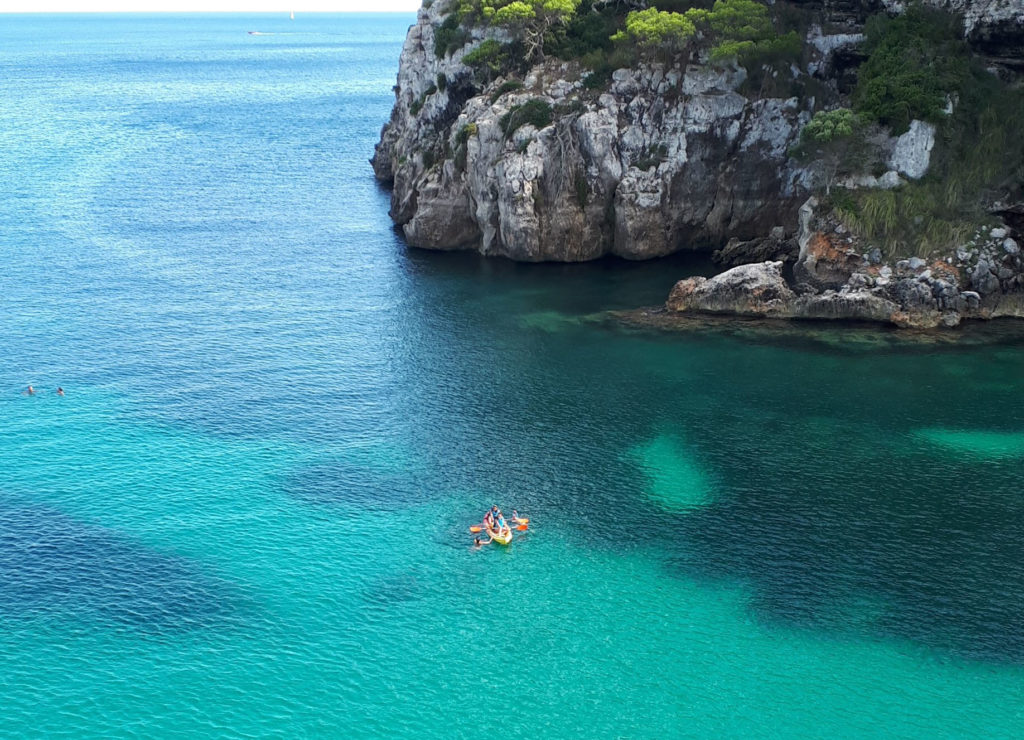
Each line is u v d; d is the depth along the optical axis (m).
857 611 64.12
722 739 54.78
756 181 131.88
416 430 87.19
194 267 133.00
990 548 70.06
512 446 84.44
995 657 60.25
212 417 89.25
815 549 70.25
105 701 56.81
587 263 131.88
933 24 120.00
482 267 132.00
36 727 54.88
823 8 131.75
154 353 103.19
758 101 129.38
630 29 130.88
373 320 113.00
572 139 129.00
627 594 65.94
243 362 101.25
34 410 90.06
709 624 63.19
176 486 78.00
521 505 75.81
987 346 101.69
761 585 66.62
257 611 64.25
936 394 92.12
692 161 130.62
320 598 65.56
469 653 60.97
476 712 56.62
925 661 60.03
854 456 82.12
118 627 62.50
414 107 159.50
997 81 117.31
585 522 73.62
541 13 140.62
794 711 56.59
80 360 101.12
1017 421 87.31
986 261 107.88
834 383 94.62
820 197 116.06
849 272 111.44
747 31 127.00
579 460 82.19
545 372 98.44
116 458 81.94
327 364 100.81
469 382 96.62
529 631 62.75
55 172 196.25
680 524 73.31
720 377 96.44
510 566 68.75
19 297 119.38
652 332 107.69
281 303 118.81
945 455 82.00
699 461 81.81
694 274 125.75
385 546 70.88
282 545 70.81
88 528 72.44
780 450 83.25
